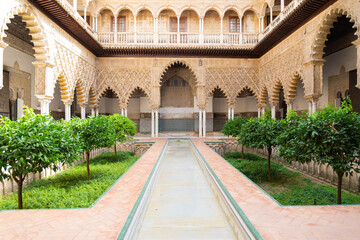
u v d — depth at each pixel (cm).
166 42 1346
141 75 1330
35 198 446
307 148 405
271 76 1191
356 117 379
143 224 298
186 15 1430
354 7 624
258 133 663
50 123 422
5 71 956
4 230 240
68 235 228
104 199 329
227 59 1348
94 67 1282
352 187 533
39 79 779
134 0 1279
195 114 1623
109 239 219
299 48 916
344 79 1032
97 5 1275
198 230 281
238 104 1705
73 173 669
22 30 1052
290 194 547
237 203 310
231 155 1038
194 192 430
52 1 717
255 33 1306
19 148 349
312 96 833
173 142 1292
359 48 613
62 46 904
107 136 634
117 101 1686
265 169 755
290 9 914
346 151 375
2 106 944
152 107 1342
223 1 1296
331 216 273
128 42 1302
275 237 223
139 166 563
